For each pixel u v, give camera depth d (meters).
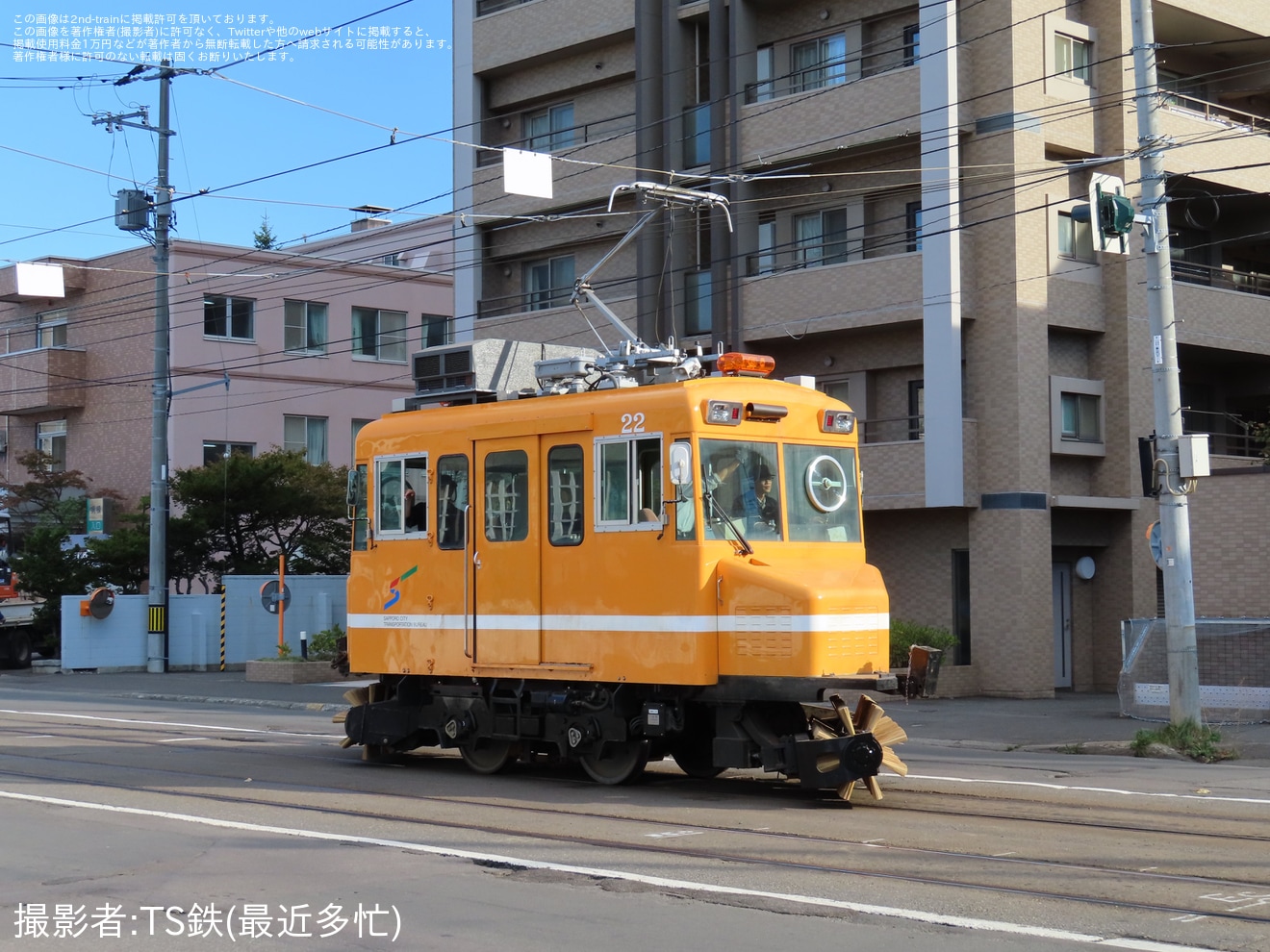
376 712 15.46
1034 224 26.39
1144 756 17.27
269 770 14.98
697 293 29.78
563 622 13.40
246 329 43.69
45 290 28.77
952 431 25.84
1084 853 9.91
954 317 25.92
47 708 24.78
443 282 48.47
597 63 32.56
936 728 20.16
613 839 10.47
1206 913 8.06
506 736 14.09
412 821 11.40
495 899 8.49
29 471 41.72
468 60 34.34
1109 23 27.56
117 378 43.50
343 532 39.78
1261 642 20.61
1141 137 18.03
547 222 33.06
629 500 12.89
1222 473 23.30
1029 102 26.16
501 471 14.09
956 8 26.52
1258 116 30.66
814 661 11.88
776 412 12.98
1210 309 28.86
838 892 8.59
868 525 28.27
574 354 15.59
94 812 11.94
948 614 27.00
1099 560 28.00
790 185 28.58
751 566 12.34
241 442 43.38
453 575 14.49
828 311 27.45
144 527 37.53
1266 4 29.39
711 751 14.20
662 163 30.27
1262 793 13.36
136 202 34.28
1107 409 27.66
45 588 37.00
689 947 7.36
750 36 29.20
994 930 7.65
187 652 36.12
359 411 46.19
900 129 26.53
